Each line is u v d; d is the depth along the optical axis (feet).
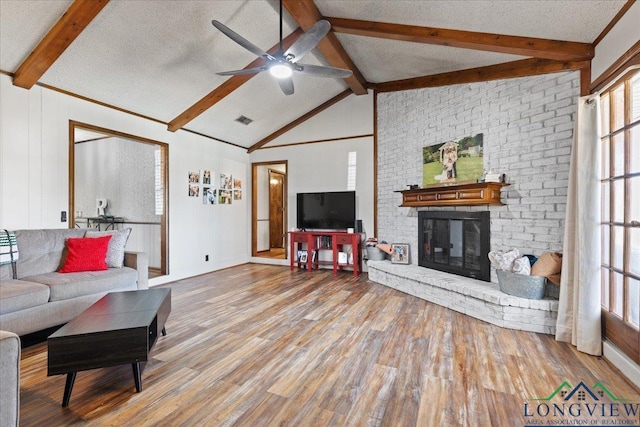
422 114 14.44
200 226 17.17
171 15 9.43
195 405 5.54
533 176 10.14
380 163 16.80
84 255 10.12
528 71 10.30
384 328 9.09
